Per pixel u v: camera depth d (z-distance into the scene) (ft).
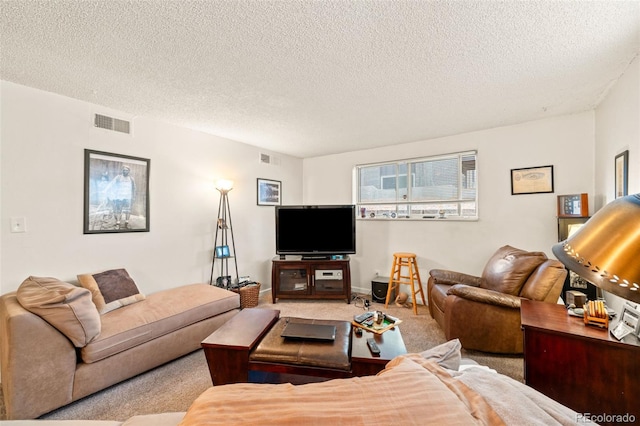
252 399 2.42
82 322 5.81
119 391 6.36
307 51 5.78
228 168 12.48
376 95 7.96
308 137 12.25
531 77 6.95
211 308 8.46
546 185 9.90
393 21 4.87
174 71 6.56
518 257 8.51
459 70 6.59
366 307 11.26
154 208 9.91
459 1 4.40
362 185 14.89
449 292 8.20
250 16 4.72
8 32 5.06
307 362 5.21
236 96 7.98
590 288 8.36
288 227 13.28
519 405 2.28
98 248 8.50
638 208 2.30
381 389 2.48
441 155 12.21
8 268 6.94
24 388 5.21
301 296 12.64
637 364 4.50
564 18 4.80
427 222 12.51
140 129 9.53
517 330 7.41
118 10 4.52
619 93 7.02
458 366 3.46
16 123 7.06
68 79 6.91
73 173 8.00
